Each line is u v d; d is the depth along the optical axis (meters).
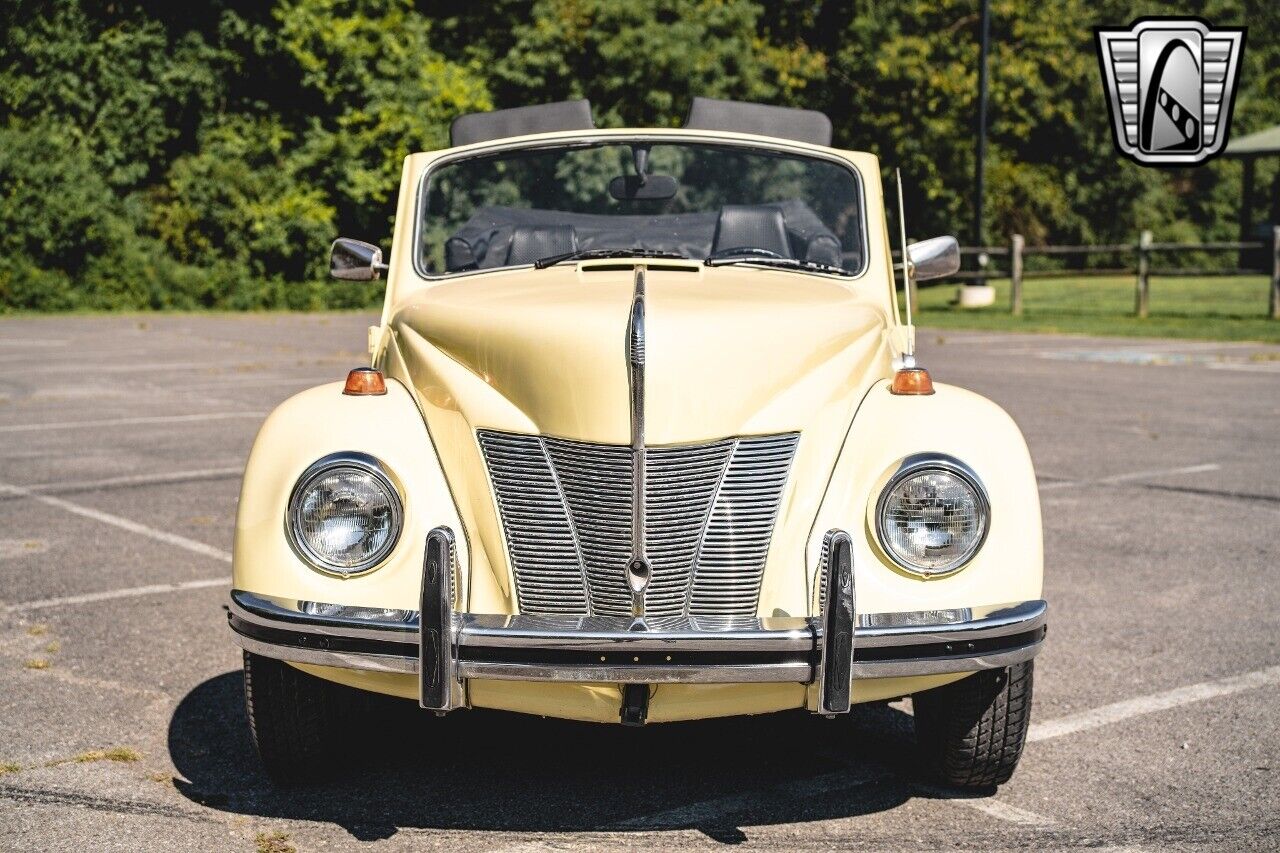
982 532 3.86
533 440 3.97
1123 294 33.47
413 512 3.94
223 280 32.38
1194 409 13.17
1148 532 8.06
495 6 35.94
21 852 3.81
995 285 38.78
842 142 39.72
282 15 32.56
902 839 3.97
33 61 33.34
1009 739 4.19
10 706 5.06
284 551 3.89
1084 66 41.91
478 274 5.24
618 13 33.44
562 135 5.46
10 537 7.86
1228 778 4.45
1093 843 3.95
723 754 4.69
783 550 3.93
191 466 10.20
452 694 3.63
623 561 3.86
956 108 39.19
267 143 33.69
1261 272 24.48
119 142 33.47
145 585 6.83
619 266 4.93
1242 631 6.11
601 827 4.04
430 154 5.47
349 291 32.78
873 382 4.30
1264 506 8.78
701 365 3.95
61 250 31.27
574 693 3.79
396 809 4.17
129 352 20.08
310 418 4.11
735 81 35.06
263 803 4.22
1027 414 12.81
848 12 39.91
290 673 4.16
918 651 3.72
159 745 4.70
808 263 5.23
